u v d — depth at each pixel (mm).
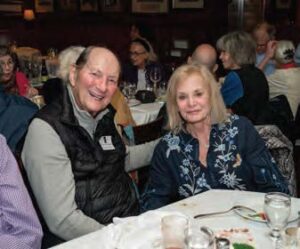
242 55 2980
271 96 3861
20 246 1267
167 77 4328
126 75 4238
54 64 4551
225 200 1521
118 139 1775
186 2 6625
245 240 1226
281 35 6508
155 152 1843
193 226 1263
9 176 1303
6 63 3059
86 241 1228
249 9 6434
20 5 7453
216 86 1791
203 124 1768
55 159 1526
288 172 2018
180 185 1798
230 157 1774
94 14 7387
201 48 3393
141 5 7000
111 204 1688
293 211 1389
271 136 2041
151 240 1178
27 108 2166
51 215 1524
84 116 1642
